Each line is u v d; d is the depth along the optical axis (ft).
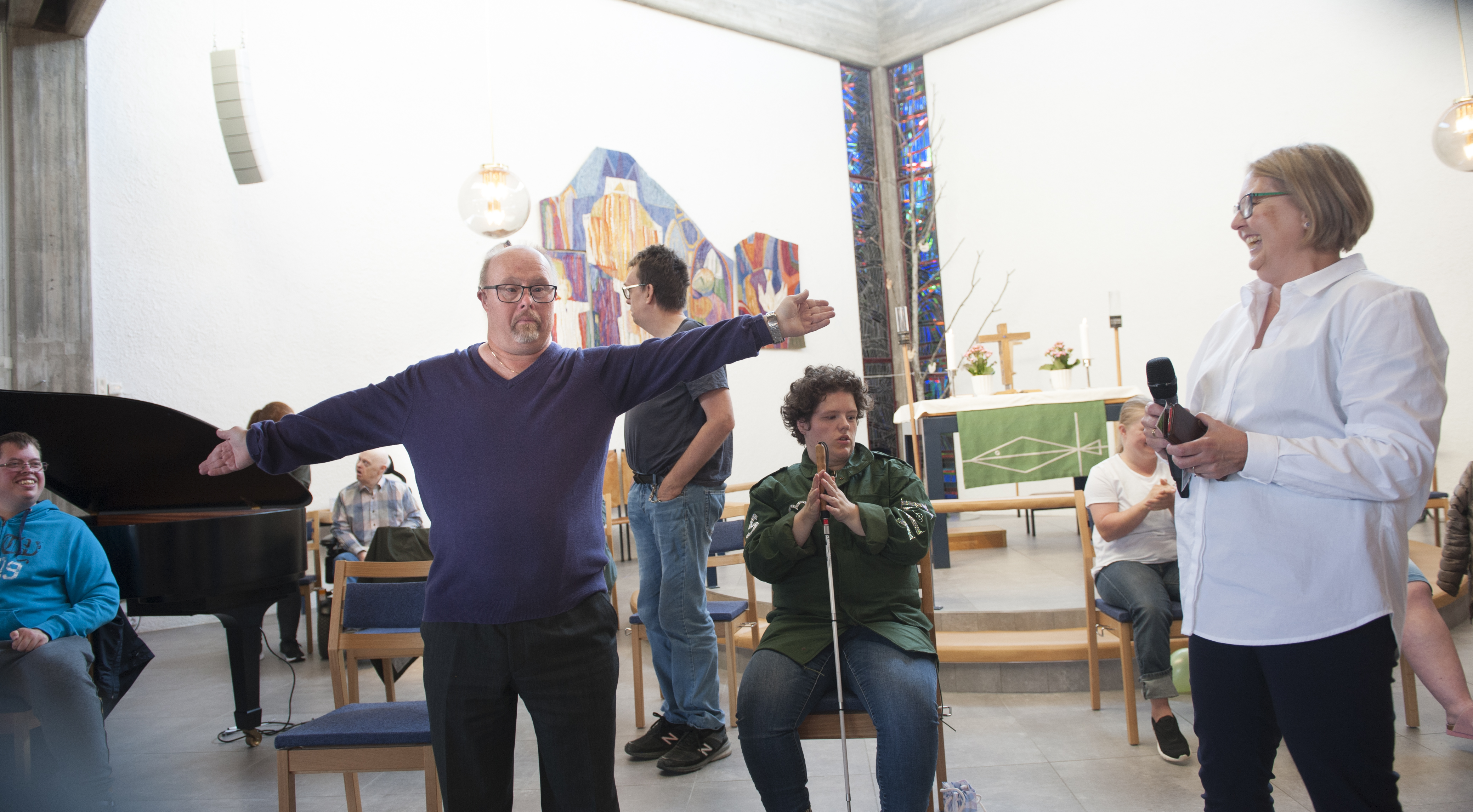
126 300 17.93
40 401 9.77
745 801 8.43
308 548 15.98
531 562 5.65
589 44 24.90
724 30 27.89
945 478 27.99
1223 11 24.81
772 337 5.89
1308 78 23.50
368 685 13.44
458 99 22.49
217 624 18.57
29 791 7.78
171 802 9.06
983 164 29.43
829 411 7.45
